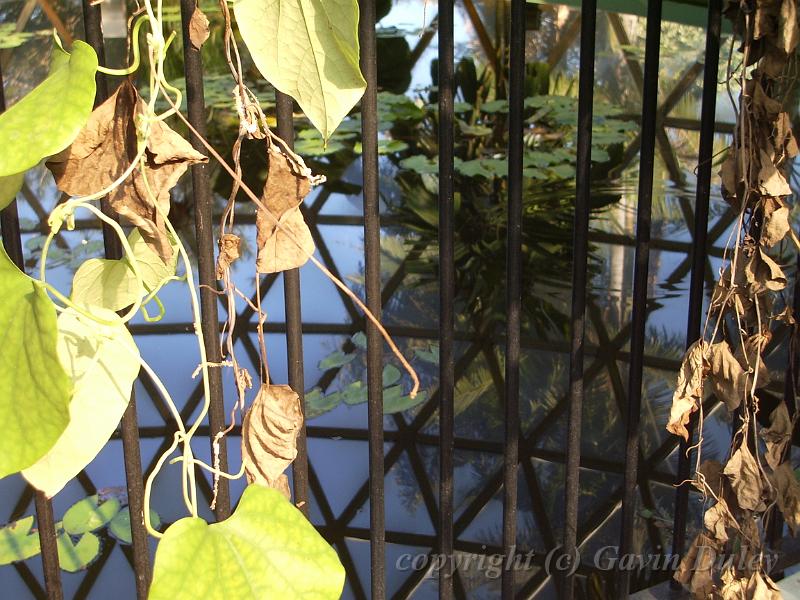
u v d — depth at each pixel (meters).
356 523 2.78
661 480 2.94
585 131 1.19
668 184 5.97
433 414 3.46
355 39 0.75
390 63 7.22
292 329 1.14
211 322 1.12
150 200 0.84
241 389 0.95
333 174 6.12
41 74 6.70
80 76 0.66
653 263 4.92
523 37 1.11
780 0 1.10
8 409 0.66
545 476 3.02
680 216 5.55
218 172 5.80
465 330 4.18
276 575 0.76
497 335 4.13
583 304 1.27
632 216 5.45
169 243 0.85
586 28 1.14
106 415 0.81
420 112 6.55
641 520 2.71
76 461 0.81
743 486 1.27
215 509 1.16
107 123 0.81
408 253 5.19
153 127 0.82
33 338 0.63
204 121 1.04
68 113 0.65
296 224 0.92
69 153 0.80
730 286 1.22
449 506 1.31
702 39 6.73
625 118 6.62
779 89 1.21
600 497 2.87
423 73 7.27
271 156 0.89
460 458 3.16
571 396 1.31
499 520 2.77
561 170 5.78
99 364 0.81
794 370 1.42
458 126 6.29
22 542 2.59
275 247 0.93
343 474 3.06
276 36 0.77
